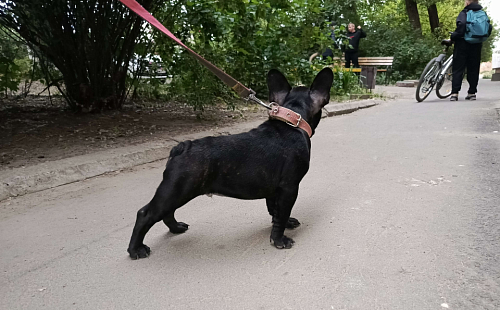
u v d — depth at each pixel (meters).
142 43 7.49
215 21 6.83
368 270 2.28
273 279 2.25
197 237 2.82
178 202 2.40
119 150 4.76
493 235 2.61
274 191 2.59
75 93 6.97
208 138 2.52
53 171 3.96
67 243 2.74
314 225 2.94
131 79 7.84
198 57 2.76
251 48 8.62
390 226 2.84
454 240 2.58
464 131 5.69
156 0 6.35
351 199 3.39
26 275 2.35
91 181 4.07
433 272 2.23
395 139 5.51
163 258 2.53
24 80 10.45
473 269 2.23
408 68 20.30
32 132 5.69
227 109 7.65
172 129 6.08
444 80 9.64
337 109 8.27
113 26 6.35
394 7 29.27
